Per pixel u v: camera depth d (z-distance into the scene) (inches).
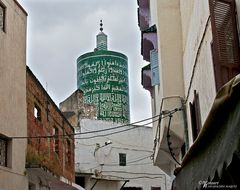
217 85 281.6
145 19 809.5
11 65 628.4
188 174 271.7
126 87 1688.0
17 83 645.3
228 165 172.4
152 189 1477.6
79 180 1309.1
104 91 1630.2
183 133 534.0
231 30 281.0
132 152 1470.2
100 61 1675.7
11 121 614.5
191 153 239.9
